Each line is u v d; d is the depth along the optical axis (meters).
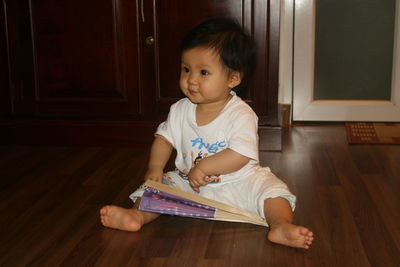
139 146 2.31
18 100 2.31
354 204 1.62
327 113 2.75
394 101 2.70
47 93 2.30
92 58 2.25
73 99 2.30
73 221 1.50
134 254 1.29
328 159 2.12
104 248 1.32
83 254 1.29
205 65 1.39
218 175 1.46
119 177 1.90
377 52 2.69
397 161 2.08
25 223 1.48
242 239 1.37
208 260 1.26
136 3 2.18
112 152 2.23
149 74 2.24
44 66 2.27
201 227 1.44
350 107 2.73
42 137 2.34
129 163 2.07
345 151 2.23
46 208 1.60
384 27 2.66
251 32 2.15
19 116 2.34
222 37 1.40
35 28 2.24
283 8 2.67
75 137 2.32
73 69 2.26
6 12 2.23
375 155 2.17
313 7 2.66
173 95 2.25
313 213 1.55
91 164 2.06
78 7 2.20
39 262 1.25
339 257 1.27
